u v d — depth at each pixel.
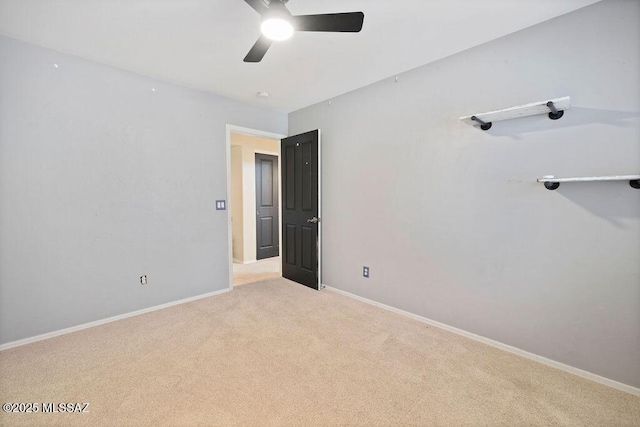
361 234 3.09
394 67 2.55
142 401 1.61
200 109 3.12
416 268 2.64
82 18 1.85
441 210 2.45
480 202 2.22
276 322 2.59
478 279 2.26
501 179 2.11
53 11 1.77
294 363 1.97
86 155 2.44
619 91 1.66
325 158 3.45
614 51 1.66
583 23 1.75
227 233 3.40
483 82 2.17
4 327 2.13
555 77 1.86
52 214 2.30
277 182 5.39
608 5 1.67
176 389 1.71
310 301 3.11
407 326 2.52
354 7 1.75
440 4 1.72
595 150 1.74
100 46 2.21
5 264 2.12
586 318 1.81
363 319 2.66
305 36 2.05
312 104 3.57
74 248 2.41
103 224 2.55
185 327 2.50
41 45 2.19
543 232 1.94
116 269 2.63
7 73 2.09
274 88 3.05
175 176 2.97
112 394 1.66
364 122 3.00
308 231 3.55
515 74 2.02
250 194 4.95
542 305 1.97
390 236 2.83
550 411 1.55
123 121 2.63
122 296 2.67
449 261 2.42
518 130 2.02
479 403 1.60
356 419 1.49
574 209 1.82
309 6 1.75
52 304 2.32
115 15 1.82
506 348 2.13
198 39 2.11
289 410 1.55
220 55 2.35
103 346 2.18
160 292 2.91
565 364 1.89
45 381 1.77
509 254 2.10
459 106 2.30
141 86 2.72
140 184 2.75
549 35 1.87
